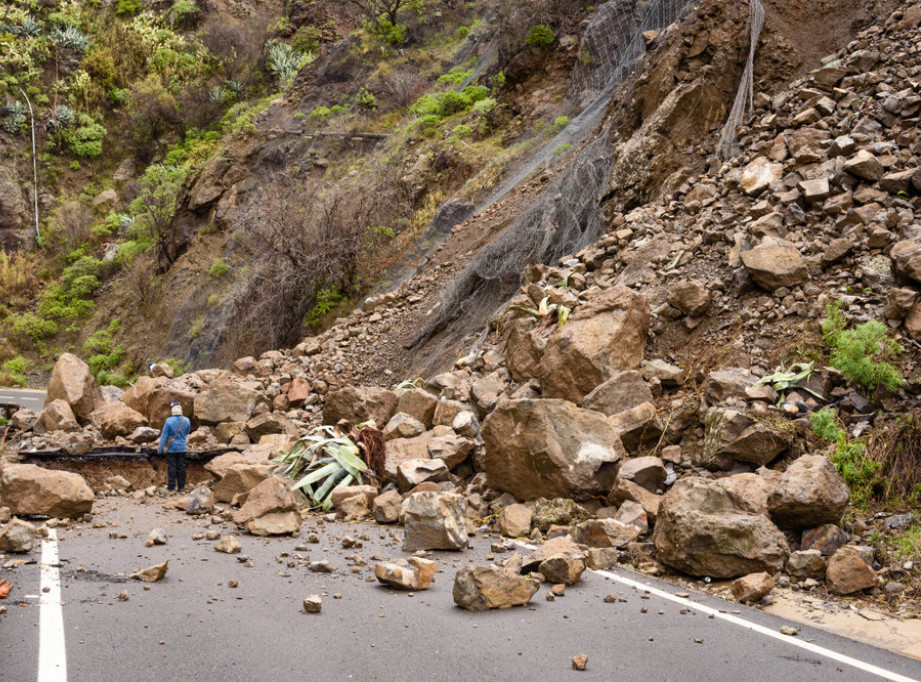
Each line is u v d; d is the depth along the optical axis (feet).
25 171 171.01
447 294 53.31
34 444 38.73
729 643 15.30
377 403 37.81
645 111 48.55
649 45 52.44
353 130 115.03
